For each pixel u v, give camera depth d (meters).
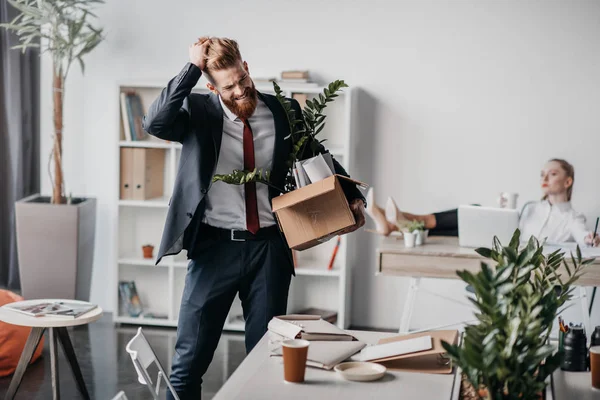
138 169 5.37
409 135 5.35
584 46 5.12
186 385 2.87
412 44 5.29
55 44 5.25
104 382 4.22
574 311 5.16
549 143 5.21
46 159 5.89
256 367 2.07
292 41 5.40
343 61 5.36
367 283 5.53
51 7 5.12
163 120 2.67
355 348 2.20
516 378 1.55
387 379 1.99
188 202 2.78
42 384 4.14
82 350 4.82
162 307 5.65
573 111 5.17
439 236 4.74
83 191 5.71
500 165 5.28
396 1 5.27
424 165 5.35
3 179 6.02
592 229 5.19
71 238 5.25
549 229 4.81
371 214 4.75
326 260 5.52
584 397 1.93
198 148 2.80
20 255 5.29
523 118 5.22
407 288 5.48
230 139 2.87
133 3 5.51
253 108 2.74
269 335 2.33
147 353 2.34
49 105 5.86
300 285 5.53
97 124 5.64
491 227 4.16
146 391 4.11
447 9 5.23
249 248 2.86
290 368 1.94
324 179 2.53
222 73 2.65
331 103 5.39
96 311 3.68
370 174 5.42
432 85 5.29
